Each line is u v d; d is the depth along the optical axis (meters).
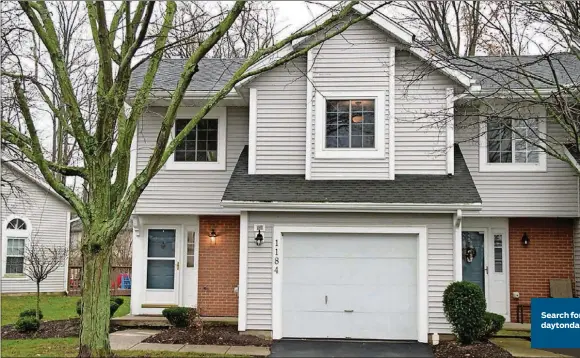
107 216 9.84
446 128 13.39
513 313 14.81
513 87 14.00
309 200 12.55
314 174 13.50
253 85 13.97
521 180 14.55
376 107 13.52
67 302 21.58
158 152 9.84
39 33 9.88
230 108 15.48
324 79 13.70
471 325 11.73
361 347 11.88
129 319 14.45
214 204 15.13
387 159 13.39
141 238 15.54
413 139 13.53
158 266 15.63
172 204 15.20
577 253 14.58
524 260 14.97
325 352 11.30
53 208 25.89
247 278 12.85
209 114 15.41
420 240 12.67
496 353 11.01
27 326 12.99
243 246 12.92
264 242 12.93
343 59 13.69
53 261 18.70
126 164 10.35
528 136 14.55
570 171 14.46
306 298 12.90
